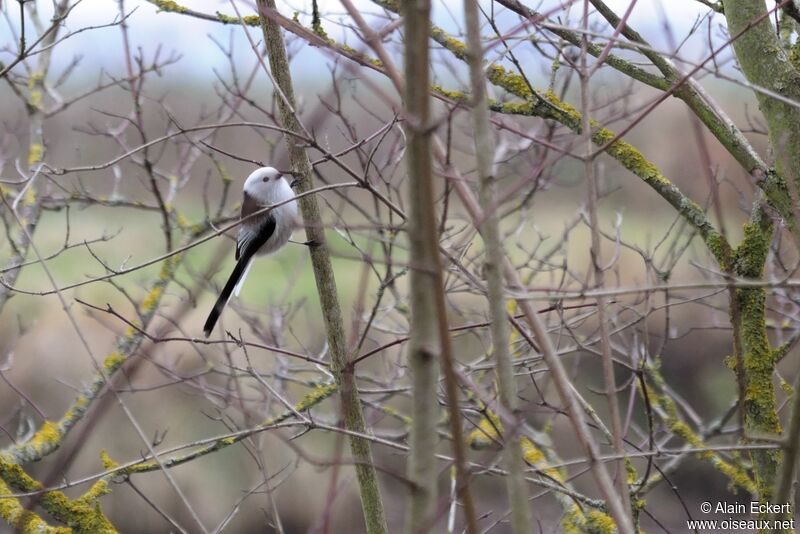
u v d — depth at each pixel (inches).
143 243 657.0
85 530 341.1
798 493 324.8
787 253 427.8
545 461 367.6
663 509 655.1
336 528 595.8
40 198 418.9
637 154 317.4
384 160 403.5
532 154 467.5
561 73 457.7
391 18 291.4
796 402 186.7
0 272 315.0
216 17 371.2
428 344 160.1
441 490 445.1
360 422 309.1
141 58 420.8
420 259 153.9
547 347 187.6
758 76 268.5
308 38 240.8
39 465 498.6
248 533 647.8
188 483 658.8
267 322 610.5
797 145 263.9
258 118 523.8
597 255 218.5
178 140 483.2
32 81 435.8
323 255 314.8
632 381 340.5
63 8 388.8
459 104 219.0
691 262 330.0
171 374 402.9
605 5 301.4
